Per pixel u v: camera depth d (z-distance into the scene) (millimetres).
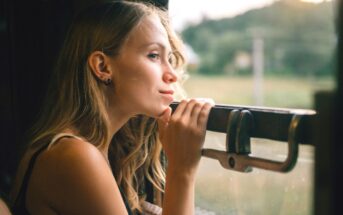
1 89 1874
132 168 1182
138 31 938
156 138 1163
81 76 995
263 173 1012
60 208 929
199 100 945
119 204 917
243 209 1072
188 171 921
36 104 1790
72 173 896
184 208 914
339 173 519
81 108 995
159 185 1232
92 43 977
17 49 1802
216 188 1147
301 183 916
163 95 955
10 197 1073
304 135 714
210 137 1082
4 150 1896
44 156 943
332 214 526
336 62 518
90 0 1497
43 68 1748
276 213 987
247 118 817
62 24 1665
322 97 536
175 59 1084
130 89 946
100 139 983
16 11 1776
